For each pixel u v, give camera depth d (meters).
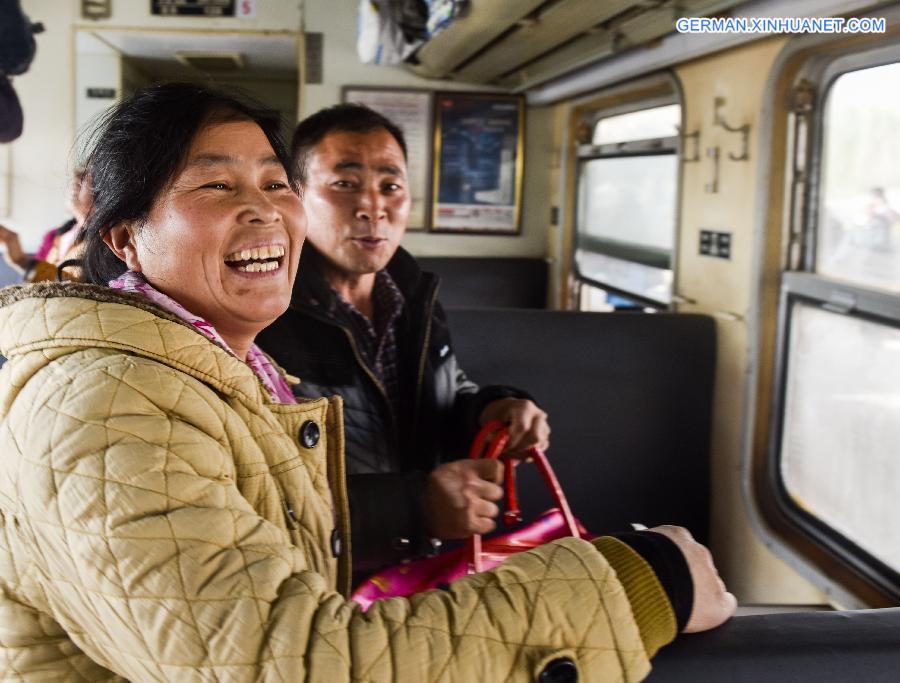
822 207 2.52
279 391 1.17
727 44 2.71
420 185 5.47
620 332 2.85
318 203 1.79
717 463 2.95
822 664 0.91
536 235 5.56
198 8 5.35
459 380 2.02
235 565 0.75
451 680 0.74
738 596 2.84
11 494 0.80
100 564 0.73
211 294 0.97
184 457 0.78
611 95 4.03
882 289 2.20
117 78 6.48
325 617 0.75
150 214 0.95
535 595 0.80
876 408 2.20
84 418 0.77
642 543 0.89
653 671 0.90
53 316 0.84
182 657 0.73
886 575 2.15
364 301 1.87
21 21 5.31
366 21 4.61
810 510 2.53
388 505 1.39
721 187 2.98
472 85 5.40
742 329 2.81
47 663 0.87
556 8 2.91
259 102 1.05
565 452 2.85
